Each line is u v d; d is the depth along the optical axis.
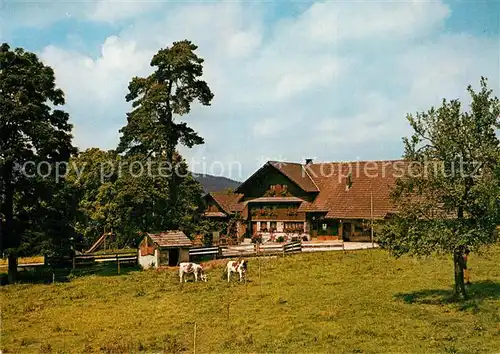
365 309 25.36
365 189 65.12
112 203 62.50
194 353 19.31
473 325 21.84
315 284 32.50
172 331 23.19
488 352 18.48
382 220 28.00
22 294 33.91
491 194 23.73
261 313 25.66
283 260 43.88
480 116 25.08
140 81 51.56
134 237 58.25
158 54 50.66
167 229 50.47
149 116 48.97
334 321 23.53
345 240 63.91
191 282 35.50
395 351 19.03
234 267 35.00
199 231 58.38
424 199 26.55
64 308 29.38
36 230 39.81
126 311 27.77
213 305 27.98
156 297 31.28
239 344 20.59
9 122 39.06
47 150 40.59
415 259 40.50
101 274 41.50
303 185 68.38
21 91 39.38
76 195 43.88
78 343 21.95
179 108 49.94
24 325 25.48
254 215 72.12
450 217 25.53
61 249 40.09
